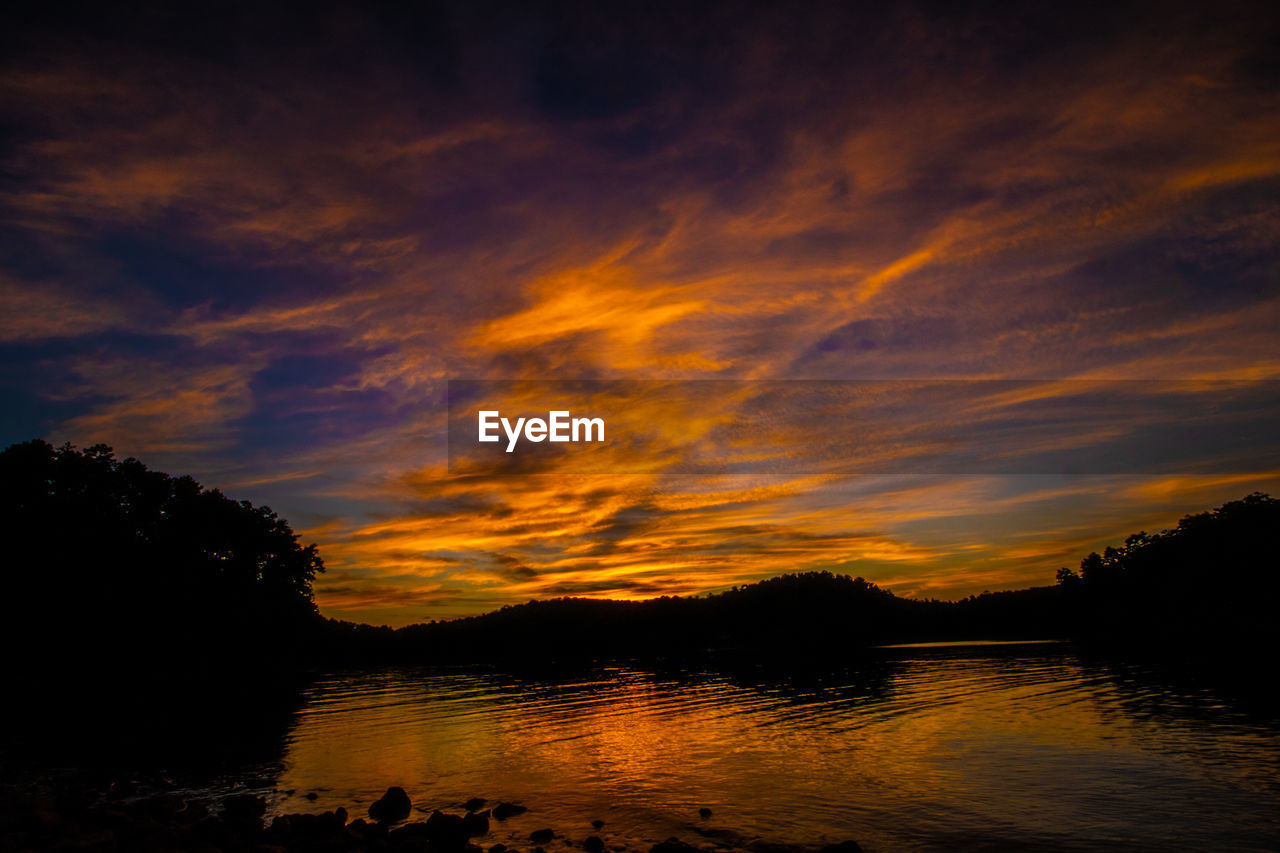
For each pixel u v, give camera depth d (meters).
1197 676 36.09
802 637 110.12
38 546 45.25
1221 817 12.52
